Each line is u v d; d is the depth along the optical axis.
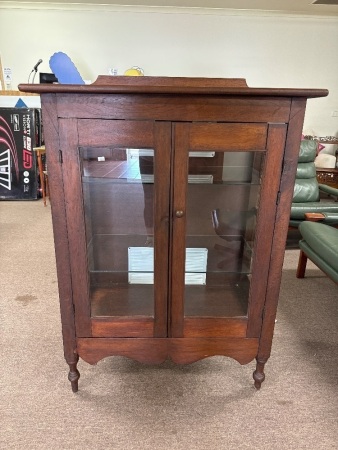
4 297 2.00
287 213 1.10
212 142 1.01
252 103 0.98
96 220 1.18
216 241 1.21
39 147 3.94
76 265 1.14
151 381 1.40
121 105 0.96
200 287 1.26
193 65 4.42
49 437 1.14
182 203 1.08
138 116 0.98
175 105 0.97
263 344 1.27
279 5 3.98
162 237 1.12
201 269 1.23
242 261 1.26
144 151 1.04
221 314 1.24
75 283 1.16
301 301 2.03
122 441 1.14
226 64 4.43
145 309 1.25
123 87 0.92
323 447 1.12
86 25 4.20
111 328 1.23
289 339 1.68
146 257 1.22
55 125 0.98
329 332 1.74
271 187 1.07
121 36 4.26
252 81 4.53
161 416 1.24
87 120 0.98
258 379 1.33
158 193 1.06
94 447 1.11
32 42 4.24
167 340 1.25
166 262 1.15
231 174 1.11
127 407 1.27
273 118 1.00
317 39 4.37
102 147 1.01
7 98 4.21
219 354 1.28
